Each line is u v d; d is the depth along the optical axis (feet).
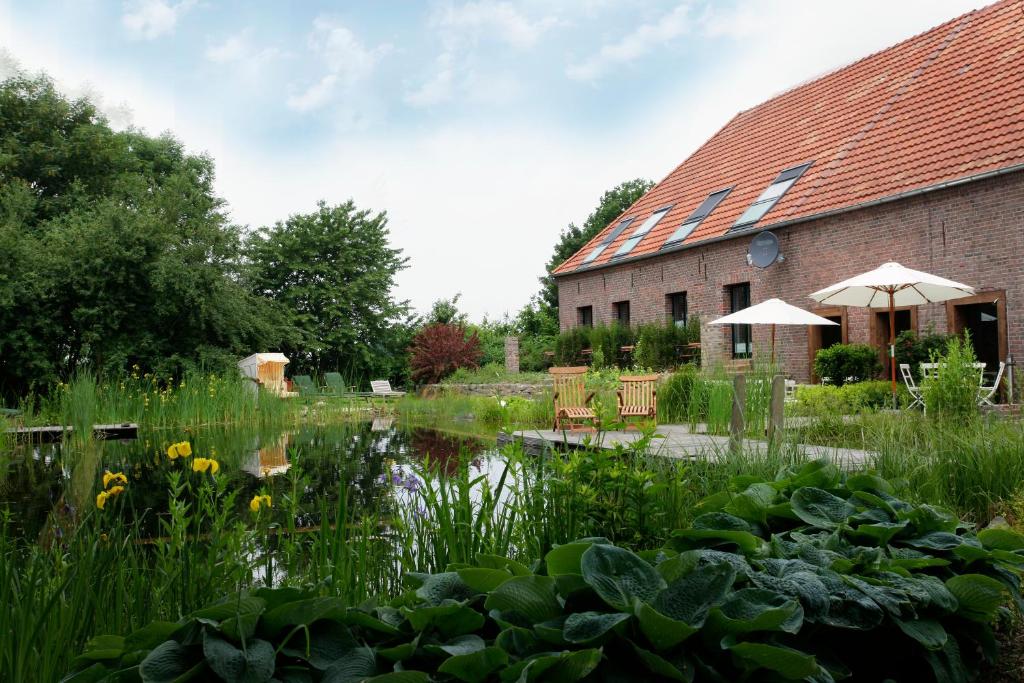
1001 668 9.49
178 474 9.81
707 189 80.38
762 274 65.31
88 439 43.78
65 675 7.79
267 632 6.23
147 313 67.15
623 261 81.15
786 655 6.19
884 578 8.50
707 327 66.74
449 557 11.41
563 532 11.68
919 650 8.38
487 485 11.93
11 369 61.72
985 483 17.84
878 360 53.21
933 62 63.77
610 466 11.76
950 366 31.81
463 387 79.71
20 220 67.82
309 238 105.60
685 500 14.12
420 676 5.73
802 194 63.62
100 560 9.60
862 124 65.31
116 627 8.60
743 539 9.04
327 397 75.25
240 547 9.86
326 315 105.09
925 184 51.83
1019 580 10.19
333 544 10.77
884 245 54.85
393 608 7.29
